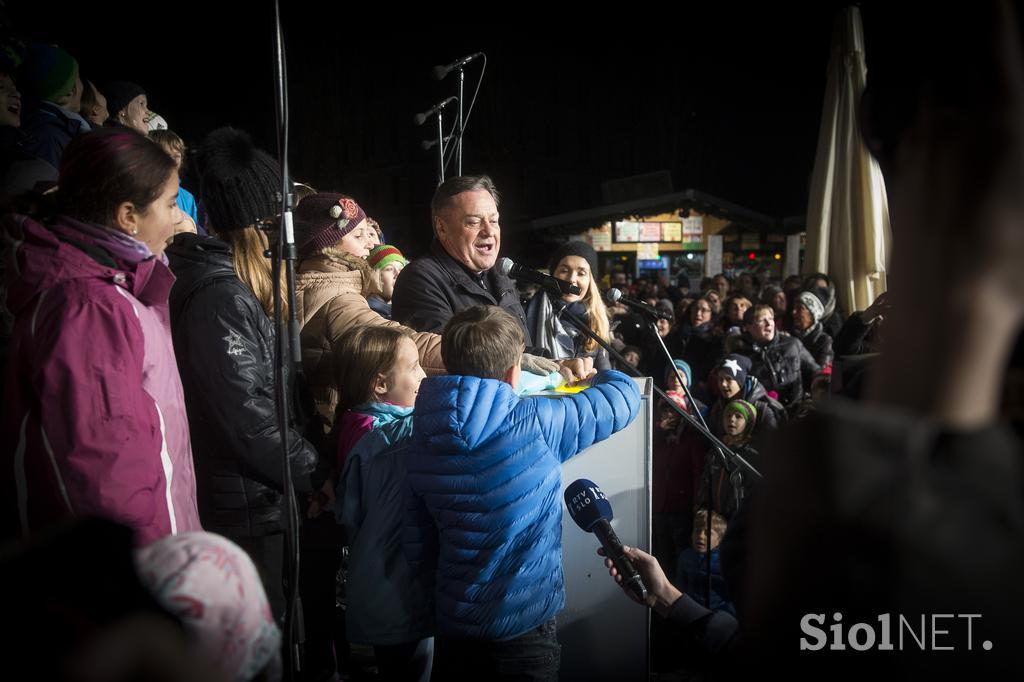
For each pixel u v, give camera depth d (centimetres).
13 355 133
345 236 217
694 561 296
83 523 63
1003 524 48
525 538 164
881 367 54
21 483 129
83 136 141
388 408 192
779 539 54
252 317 178
